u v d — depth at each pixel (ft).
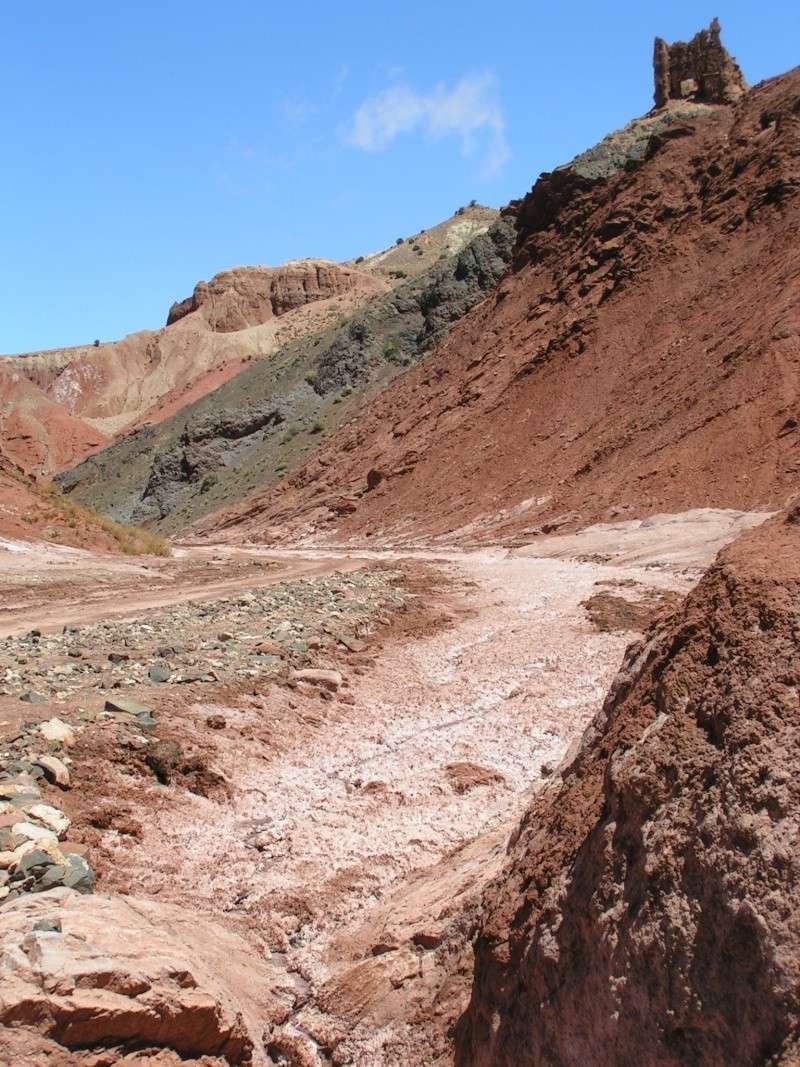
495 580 80.07
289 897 21.90
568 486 130.52
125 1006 14.12
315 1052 15.96
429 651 51.06
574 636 53.52
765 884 9.93
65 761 27.22
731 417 115.24
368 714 38.83
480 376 179.73
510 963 13.14
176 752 29.19
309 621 53.88
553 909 12.67
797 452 104.53
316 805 28.55
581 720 37.52
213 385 388.57
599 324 164.66
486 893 16.06
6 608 60.90
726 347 130.82
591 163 206.18
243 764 30.83
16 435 409.08
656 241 171.73
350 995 16.65
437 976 15.72
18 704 31.83
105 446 389.19
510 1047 12.49
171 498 280.31
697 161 181.27
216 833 26.08
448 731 36.70
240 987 17.31
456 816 27.55
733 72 231.09
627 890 11.52
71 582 75.72
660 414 129.29
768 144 167.32
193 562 100.83
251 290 492.95
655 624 16.53
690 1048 10.11
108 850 23.29
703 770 11.45
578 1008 11.54
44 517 106.11
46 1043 13.55
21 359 516.32
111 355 496.64
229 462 279.28
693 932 10.40
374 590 70.08
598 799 13.28
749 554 13.66
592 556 94.07
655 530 98.02
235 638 47.26
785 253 140.97
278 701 37.42
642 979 10.77
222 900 21.94
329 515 175.22
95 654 42.09
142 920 17.44
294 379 300.40
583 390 153.99
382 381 262.26
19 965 14.19
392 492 170.19
